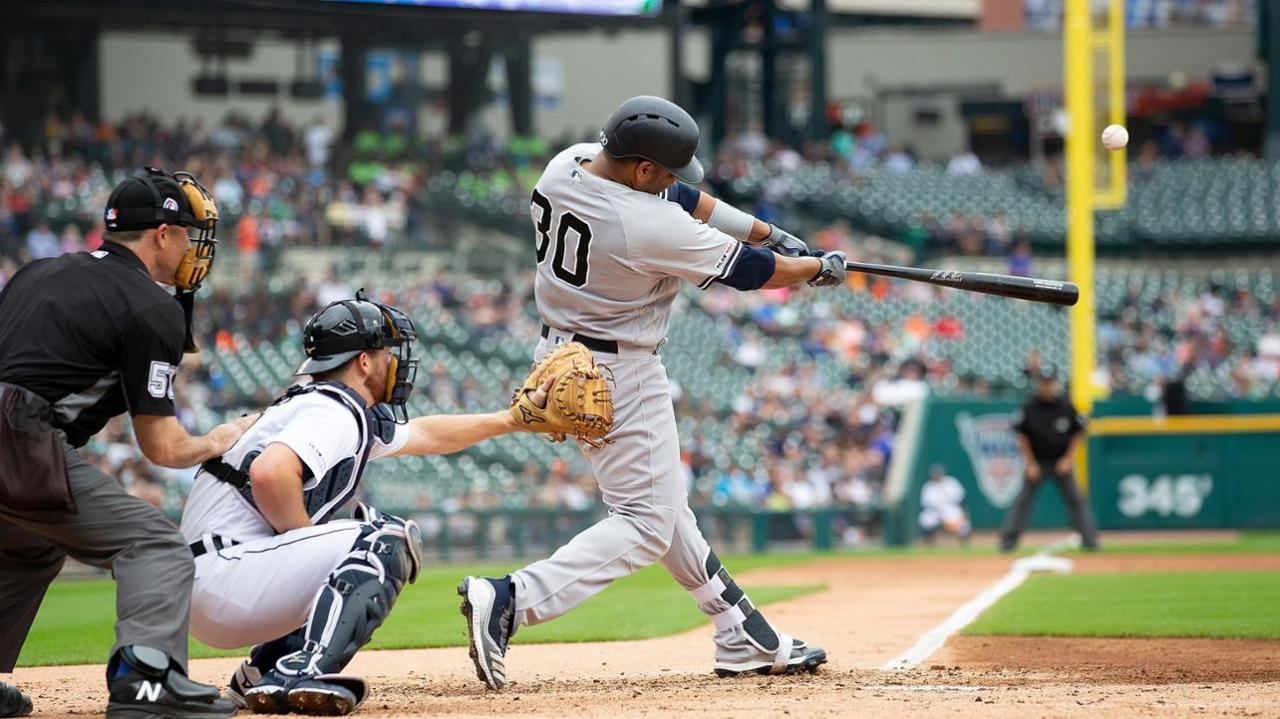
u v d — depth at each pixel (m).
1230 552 41.12
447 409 58.09
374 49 77.25
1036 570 34.69
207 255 12.27
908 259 88.12
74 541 11.42
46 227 61.91
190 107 78.56
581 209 13.64
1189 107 116.81
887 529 52.09
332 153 75.06
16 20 63.72
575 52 97.06
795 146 104.44
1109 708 12.01
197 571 11.88
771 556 46.31
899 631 20.67
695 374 67.25
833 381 68.31
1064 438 42.56
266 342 59.06
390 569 12.05
